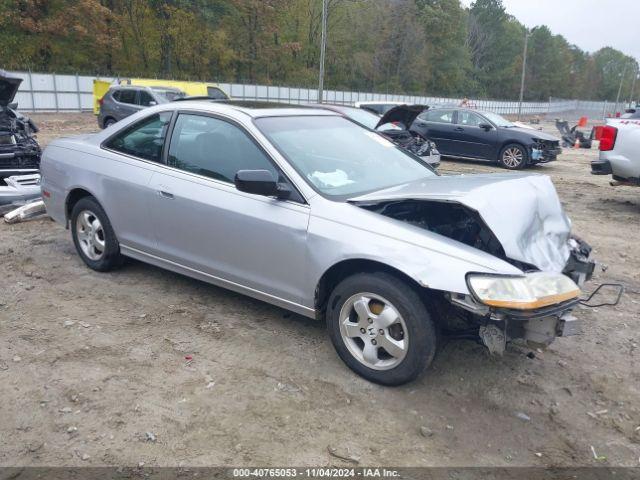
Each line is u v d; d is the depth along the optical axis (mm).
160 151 4613
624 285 5637
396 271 3406
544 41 110125
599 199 10336
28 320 4293
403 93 72500
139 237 4766
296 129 4355
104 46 46062
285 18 64812
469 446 3064
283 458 2900
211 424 3141
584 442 3150
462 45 90812
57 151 5434
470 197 3336
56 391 3383
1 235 6465
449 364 3883
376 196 3637
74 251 5922
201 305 4660
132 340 4043
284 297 3904
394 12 73875
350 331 3615
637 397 3619
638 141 8531
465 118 16016
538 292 3104
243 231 3961
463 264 3152
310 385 3551
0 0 41344
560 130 24125
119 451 2896
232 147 4188
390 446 3029
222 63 56562
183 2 51656
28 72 34656
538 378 3775
